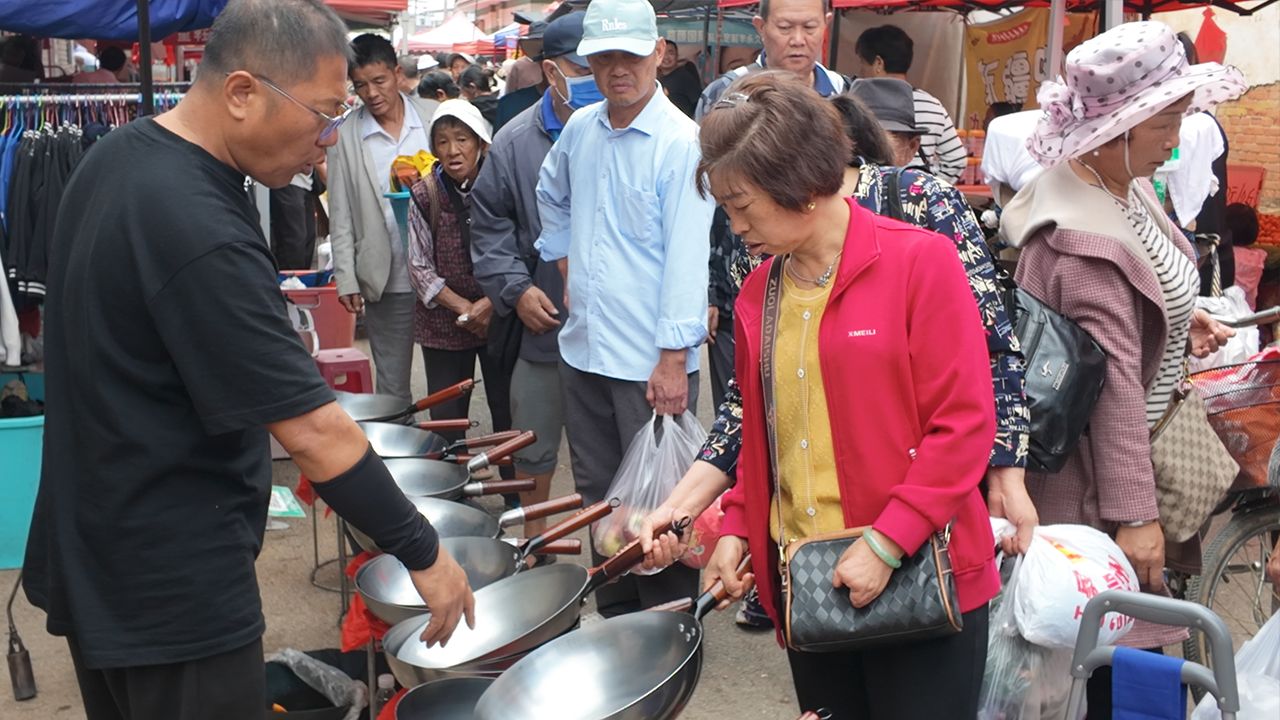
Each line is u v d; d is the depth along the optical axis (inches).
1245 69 371.9
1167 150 110.9
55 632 88.4
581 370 153.6
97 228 80.2
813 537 83.2
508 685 85.8
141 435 80.8
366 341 375.6
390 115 228.5
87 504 82.5
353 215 218.2
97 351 80.5
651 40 140.2
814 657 92.2
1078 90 110.3
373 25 417.4
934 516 79.4
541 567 101.6
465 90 442.9
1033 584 104.0
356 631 116.7
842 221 83.2
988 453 81.0
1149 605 85.0
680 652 86.4
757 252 82.5
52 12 187.6
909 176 99.8
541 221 163.3
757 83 79.4
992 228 174.2
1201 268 180.9
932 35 364.5
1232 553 142.3
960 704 85.8
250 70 79.8
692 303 142.7
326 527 216.5
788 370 85.1
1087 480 115.0
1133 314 110.6
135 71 343.6
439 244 201.3
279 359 79.5
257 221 84.4
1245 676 98.7
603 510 111.3
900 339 81.1
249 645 86.4
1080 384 107.4
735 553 91.9
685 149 143.3
